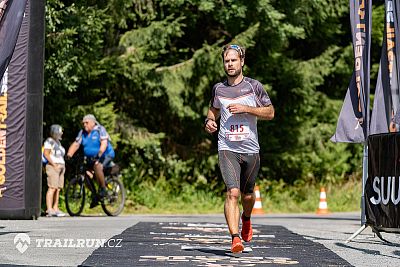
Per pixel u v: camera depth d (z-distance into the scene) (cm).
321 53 5866
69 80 4022
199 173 5203
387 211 1908
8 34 1825
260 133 5500
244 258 1597
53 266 1445
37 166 2950
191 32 5322
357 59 2112
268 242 1991
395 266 1544
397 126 2127
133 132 4853
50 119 4419
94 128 3441
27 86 2906
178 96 4831
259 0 4819
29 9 2902
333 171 5662
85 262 1495
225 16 4847
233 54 1650
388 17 2133
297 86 5503
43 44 2955
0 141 2891
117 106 5025
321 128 5647
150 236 2109
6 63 1827
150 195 4753
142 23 4856
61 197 4156
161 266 1445
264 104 1647
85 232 2227
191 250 1734
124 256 1603
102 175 3419
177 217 3484
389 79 2134
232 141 1631
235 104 1597
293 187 5450
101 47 4228
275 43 5144
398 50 2102
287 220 3328
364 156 2131
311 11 5200
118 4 4506
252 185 1678
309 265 1498
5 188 2888
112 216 3494
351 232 2448
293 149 5566
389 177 1892
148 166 5019
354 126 2114
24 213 2897
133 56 4606
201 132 5297
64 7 4019
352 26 2119
